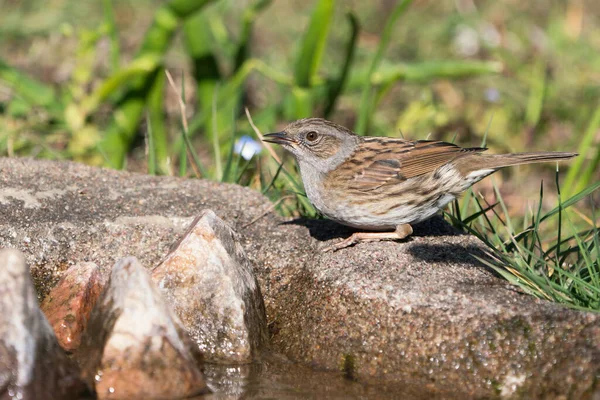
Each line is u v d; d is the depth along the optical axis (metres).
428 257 9.35
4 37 18.80
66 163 11.33
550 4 21.89
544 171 15.77
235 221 10.23
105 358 7.69
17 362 7.38
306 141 10.38
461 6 21.44
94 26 19.36
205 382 8.02
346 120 17.08
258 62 14.88
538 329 7.72
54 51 18.38
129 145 14.83
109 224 9.71
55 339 7.79
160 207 10.27
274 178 11.52
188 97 17.47
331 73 18.64
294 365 8.61
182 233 9.77
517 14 21.39
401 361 8.07
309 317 8.84
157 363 7.75
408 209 10.02
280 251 9.66
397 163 10.04
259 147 13.34
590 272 8.73
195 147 15.78
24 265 7.61
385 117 17.42
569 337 7.62
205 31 15.17
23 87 14.81
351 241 9.74
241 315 8.73
